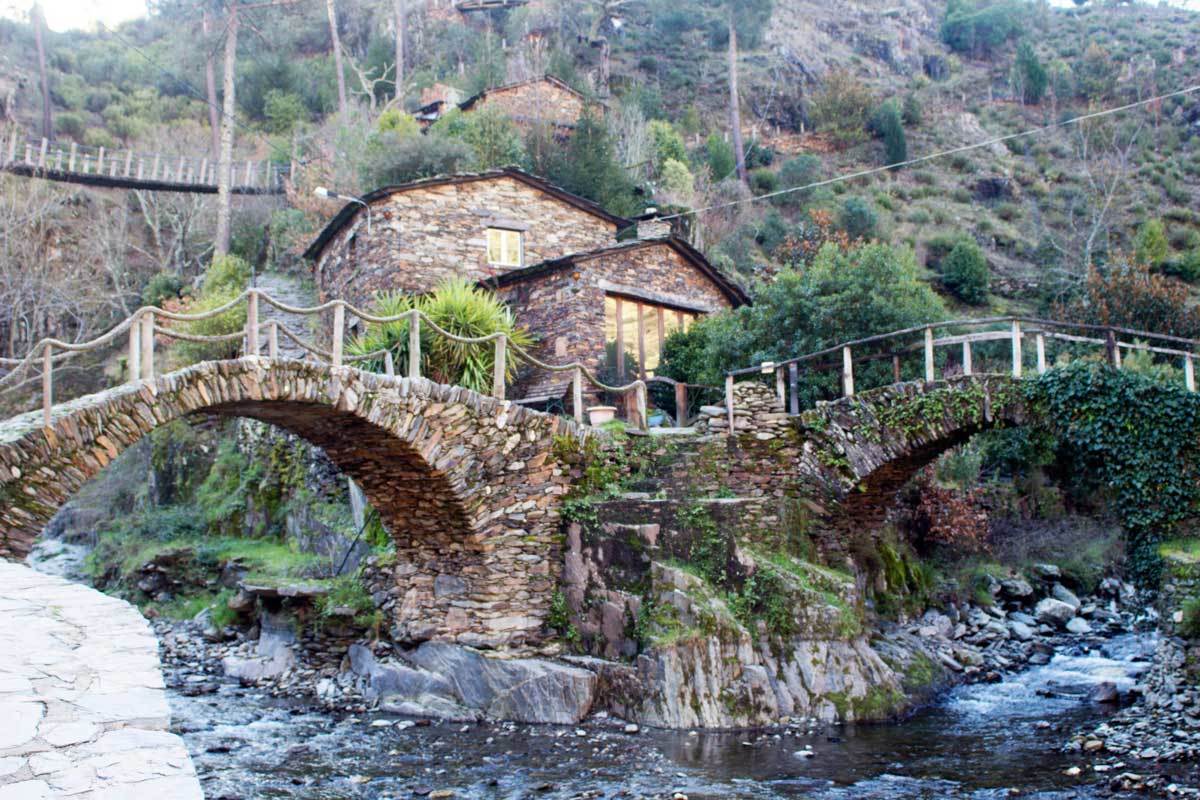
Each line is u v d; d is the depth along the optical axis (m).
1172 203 46.03
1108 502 22.02
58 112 47.69
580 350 20.92
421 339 16.33
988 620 18.38
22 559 10.11
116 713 3.74
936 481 21.08
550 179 30.41
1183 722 11.45
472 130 30.23
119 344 32.78
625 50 59.00
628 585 13.95
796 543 14.89
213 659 16.95
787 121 55.31
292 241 31.00
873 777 10.14
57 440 10.41
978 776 10.05
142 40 58.62
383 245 22.38
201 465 24.95
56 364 30.89
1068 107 57.38
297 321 26.16
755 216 39.41
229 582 20.08
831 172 48.75
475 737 12.29
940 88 60.97
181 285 32.75
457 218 22.88
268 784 9.97
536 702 13.34
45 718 3.67
